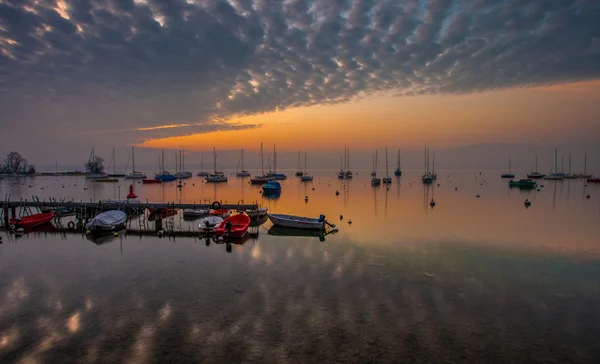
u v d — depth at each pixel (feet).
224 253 77.56
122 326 44.16
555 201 197.98
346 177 488.85
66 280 60.34
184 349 39.17
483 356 38.19
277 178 455.22
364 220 126.93
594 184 359.66
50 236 97.50
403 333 42.55
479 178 502.79
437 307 49.60
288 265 68.18
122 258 73.82
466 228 109.91
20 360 37.32
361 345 39.99
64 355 38.19
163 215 131.64
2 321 45.68
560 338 41.91
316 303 50.52
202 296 53.11
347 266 67.56
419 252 78.64
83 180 448.65
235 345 39.88
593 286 58.18
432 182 397.39
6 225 115.75
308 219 110.32
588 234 100.73
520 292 55.36
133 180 436.35
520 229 108.37
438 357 37.96
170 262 70.59
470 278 61.46
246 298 52.24
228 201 201.05
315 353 38.45
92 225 98.27
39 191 286.87
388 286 57.16
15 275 63.10
